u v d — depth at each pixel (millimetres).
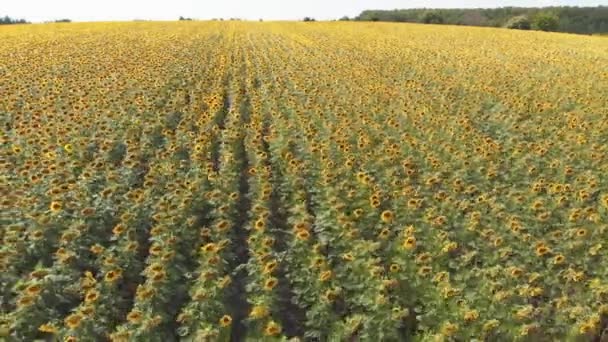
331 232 10492
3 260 8430
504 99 21234
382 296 7934
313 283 8797
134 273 9133
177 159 14055
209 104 19562
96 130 15898
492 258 9562
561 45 47219
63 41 41375
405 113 18609
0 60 29422
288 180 12844
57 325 7621
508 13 109188
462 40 50406
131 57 31516
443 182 12719
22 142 14375
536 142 15938
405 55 36625
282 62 31594
